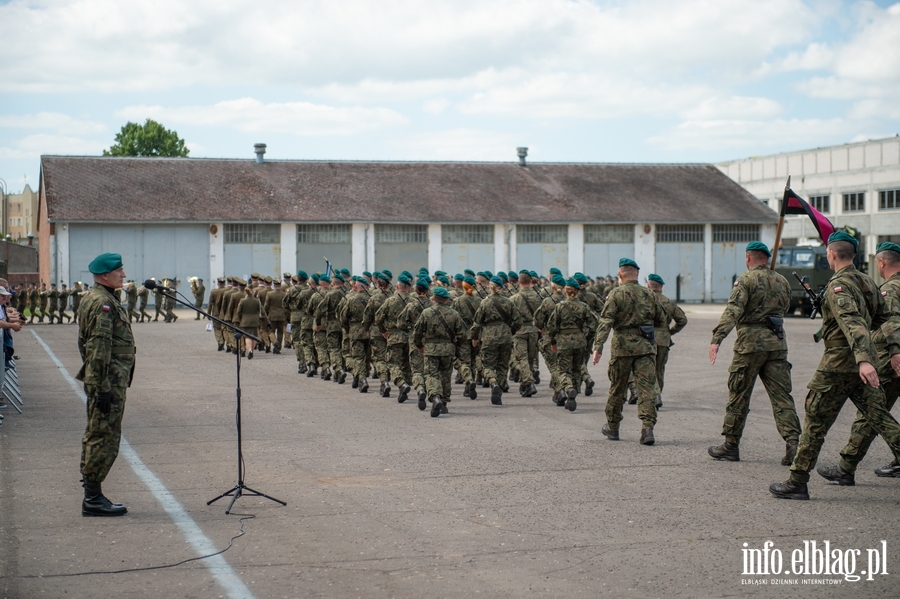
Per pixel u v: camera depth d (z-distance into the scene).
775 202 64.06
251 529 6.76
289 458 9.45
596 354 10.21
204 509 7.34
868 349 7.00
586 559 6.02
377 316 14.08
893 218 54.72
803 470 7.53
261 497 7.75
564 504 7.47
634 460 9.29
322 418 12.29
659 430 11.19
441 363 12.75
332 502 7.56
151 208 45.47
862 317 7.24
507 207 51.28
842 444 10.03
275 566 5.90
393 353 14.02
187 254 46.12
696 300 54.31
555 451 9.80
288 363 20.59
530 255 51.34
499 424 11.75
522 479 8.41
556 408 13.30
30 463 9.16
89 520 7.00
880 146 55.59
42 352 23.25
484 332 13.82
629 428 11.41
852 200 57.78
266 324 23.20
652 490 7.95
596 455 9.56
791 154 62.59
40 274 52.50
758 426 11.35
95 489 7.11
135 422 11.84
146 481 8.36
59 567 5.89
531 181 54.72
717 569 5.82
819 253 39.28
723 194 56.75
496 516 7.11
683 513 7.16
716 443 10.25
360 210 48.56
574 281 13.04
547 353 14.03
